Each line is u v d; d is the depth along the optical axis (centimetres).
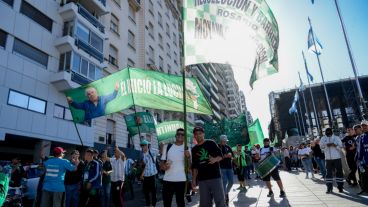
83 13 1942
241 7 502
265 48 517
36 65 1612
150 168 750
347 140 902
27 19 1593
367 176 704
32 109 1546
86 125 1891
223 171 748
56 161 639
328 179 793
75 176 697
